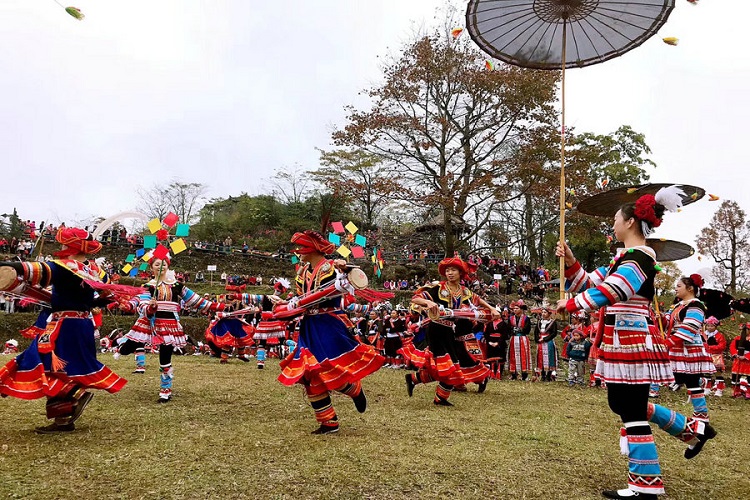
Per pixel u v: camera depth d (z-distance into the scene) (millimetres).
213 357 13312
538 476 3564
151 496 2945
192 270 33406
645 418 3209
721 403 8930
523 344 11898
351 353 4559
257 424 4883
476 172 23250
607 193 3863
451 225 23453
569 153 21984
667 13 4105
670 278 18312
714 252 32250
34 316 19797
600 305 3158
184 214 52500
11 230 30031
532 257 32750
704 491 3463
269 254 36812
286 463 3605
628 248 3359
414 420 5359
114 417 4988
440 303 6805
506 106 22516
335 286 4461
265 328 10391
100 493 2967
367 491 3139
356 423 5066
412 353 6879
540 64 4945
